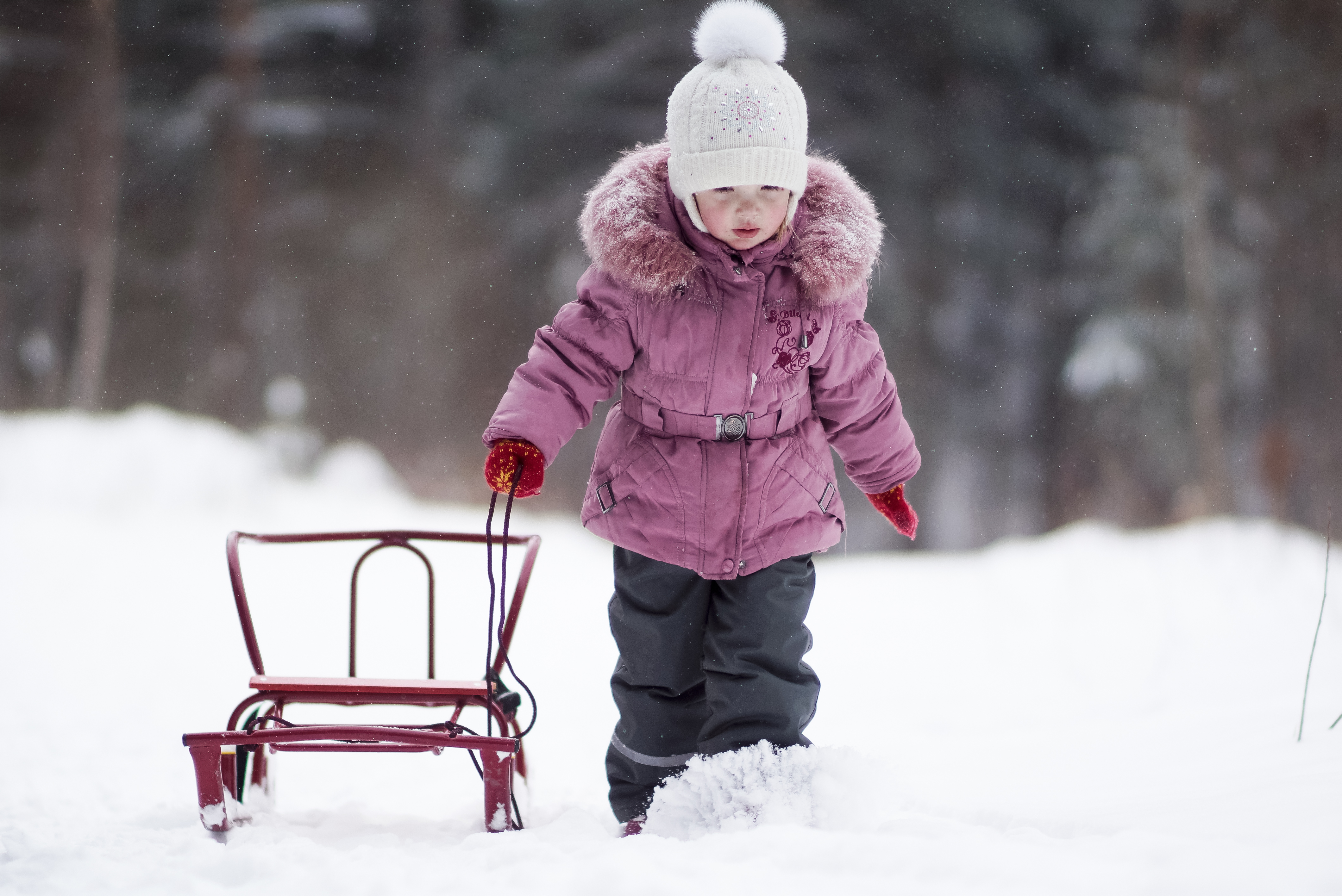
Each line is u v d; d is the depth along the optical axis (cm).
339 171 4009
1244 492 3094
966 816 454
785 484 497
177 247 4006
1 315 3872
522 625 1294
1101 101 3738
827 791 432
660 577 497
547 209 3672
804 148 497
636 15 3644
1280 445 2542
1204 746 567
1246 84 2772
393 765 718
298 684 464
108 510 1941
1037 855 359
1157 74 3288
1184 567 1402
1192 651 946
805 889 340
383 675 1045
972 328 3691
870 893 336
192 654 1118
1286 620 1040
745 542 490
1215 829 390
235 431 3409
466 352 3806
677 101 493
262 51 3894
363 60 4044
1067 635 1130
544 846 399
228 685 991
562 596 1464
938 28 3538
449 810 598
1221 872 330
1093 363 3384
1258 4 2788
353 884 367
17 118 3922
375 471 2392
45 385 3941
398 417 3841
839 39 3506
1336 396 2534
